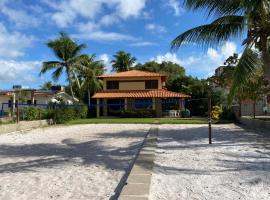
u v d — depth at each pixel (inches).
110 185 289.9
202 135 690.8
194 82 1852.9
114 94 1560.0
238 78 569.3
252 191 260.4
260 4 518.0
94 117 1545.3
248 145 522.9
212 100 1590.8
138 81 1614.2
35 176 329.7
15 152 490.9
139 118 1412.4
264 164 366.3
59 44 1664.6
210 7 575.2
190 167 353.4
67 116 1174.3
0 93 1521.9
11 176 331.6
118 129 883.4
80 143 593.0
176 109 1653.5
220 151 464.4
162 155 432.1
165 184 283.4
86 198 253.6
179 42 600.1
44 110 1096.8
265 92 896.9
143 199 226.8
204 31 581.3
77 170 355.6
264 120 855.7
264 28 571.5
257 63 580.4
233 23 577.9
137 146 539.8
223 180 296.7
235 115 1161.4
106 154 462.3
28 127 914.7
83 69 1748.3
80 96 2078.0
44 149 521.3
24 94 1572.3
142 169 325.7
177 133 739.4
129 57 2458.2
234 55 1023.0
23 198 256.5
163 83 1806.1
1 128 763.4
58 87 1881.2
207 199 241.8
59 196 259.9
